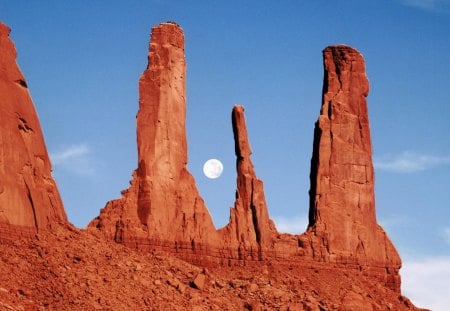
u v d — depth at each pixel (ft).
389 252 608.19
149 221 572.10
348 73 611.88
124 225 569.23
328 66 612.29
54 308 525.34
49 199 556.10
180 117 583.99
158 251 570.87
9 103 549.95
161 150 578.66
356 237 603.26
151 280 554.46
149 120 579.07
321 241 597.93
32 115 556.51
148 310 540.11
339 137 606.96
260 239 588.50
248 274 582.35
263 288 573.33
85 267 545.85
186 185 581.94
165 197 577.43
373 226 607.37
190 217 579.89
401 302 599.57
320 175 603.26
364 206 606.96
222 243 583.99
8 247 538.47
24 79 556.51
